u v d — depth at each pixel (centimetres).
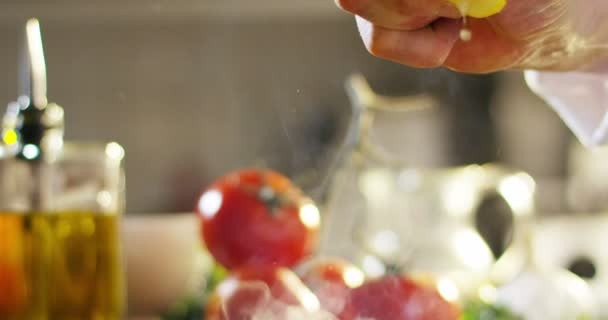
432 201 116
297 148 264
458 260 111
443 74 183
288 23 298
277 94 299
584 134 103
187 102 299
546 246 209
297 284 95
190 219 140
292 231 101
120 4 282
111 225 107
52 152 105
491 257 116
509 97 315
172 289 136
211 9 290
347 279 95
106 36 292
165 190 301
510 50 85
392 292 94
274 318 94
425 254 111
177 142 300
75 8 281
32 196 104
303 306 94
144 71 296
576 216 285
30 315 104
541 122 318
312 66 300
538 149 319
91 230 106
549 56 86
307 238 102
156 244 137
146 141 299
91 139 296
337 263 98
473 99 302
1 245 104
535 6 81
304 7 292
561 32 83
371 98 109
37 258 104
